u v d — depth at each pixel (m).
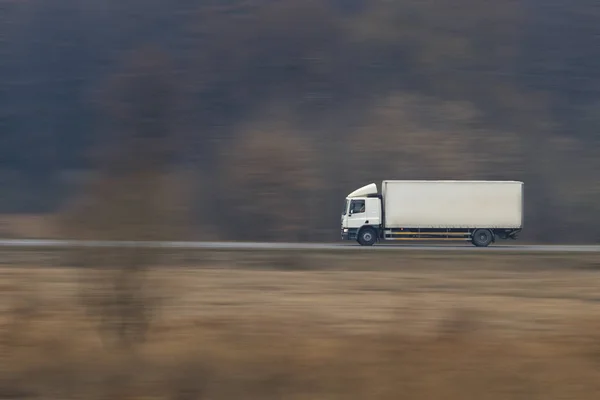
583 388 43.06
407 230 169.38
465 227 169.62
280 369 43.69
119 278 44.75
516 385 43.22
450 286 100.75
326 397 39.91
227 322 64.38
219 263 125.50
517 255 136.88
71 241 44.91
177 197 45.91
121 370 42.84
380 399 40.12
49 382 42.06
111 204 44.50
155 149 45.47
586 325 67.38
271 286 97.00
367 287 98.06
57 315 64.19
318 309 75.94
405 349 50.38
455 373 44.72
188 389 40.72
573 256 135.00
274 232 189.12
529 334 61.34
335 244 177.50
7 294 81.81
